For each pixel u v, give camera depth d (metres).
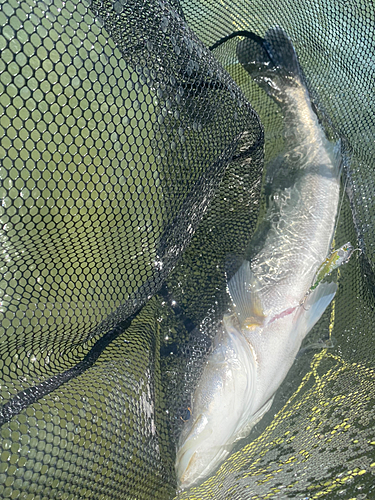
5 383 0.46
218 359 0.55
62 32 0.42
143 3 0.48
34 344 0.49
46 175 0.50
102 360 0.50
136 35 0.47
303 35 0.62
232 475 0.52
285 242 0.60
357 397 0.53
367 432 0.50
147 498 0.47
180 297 0.57
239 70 0.64
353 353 0.57
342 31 0.60
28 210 0.46
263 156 0.59
